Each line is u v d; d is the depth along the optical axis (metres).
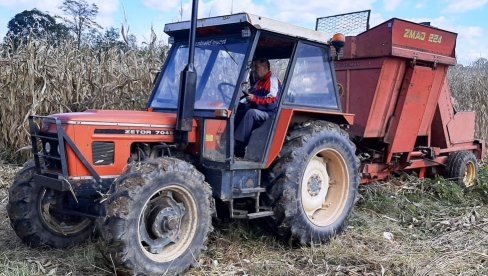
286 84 4.82
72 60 8.30
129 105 8.00
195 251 4.18
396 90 6.64
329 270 4.36
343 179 5.35
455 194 6.83
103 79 8.36
